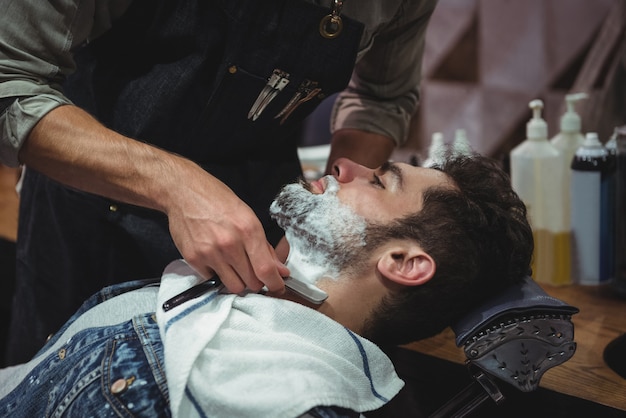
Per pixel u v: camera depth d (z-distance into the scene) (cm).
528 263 121
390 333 120
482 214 116
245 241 104
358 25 123
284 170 146
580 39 190
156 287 124
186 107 131
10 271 189
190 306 108
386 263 113
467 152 129
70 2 113
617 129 149
